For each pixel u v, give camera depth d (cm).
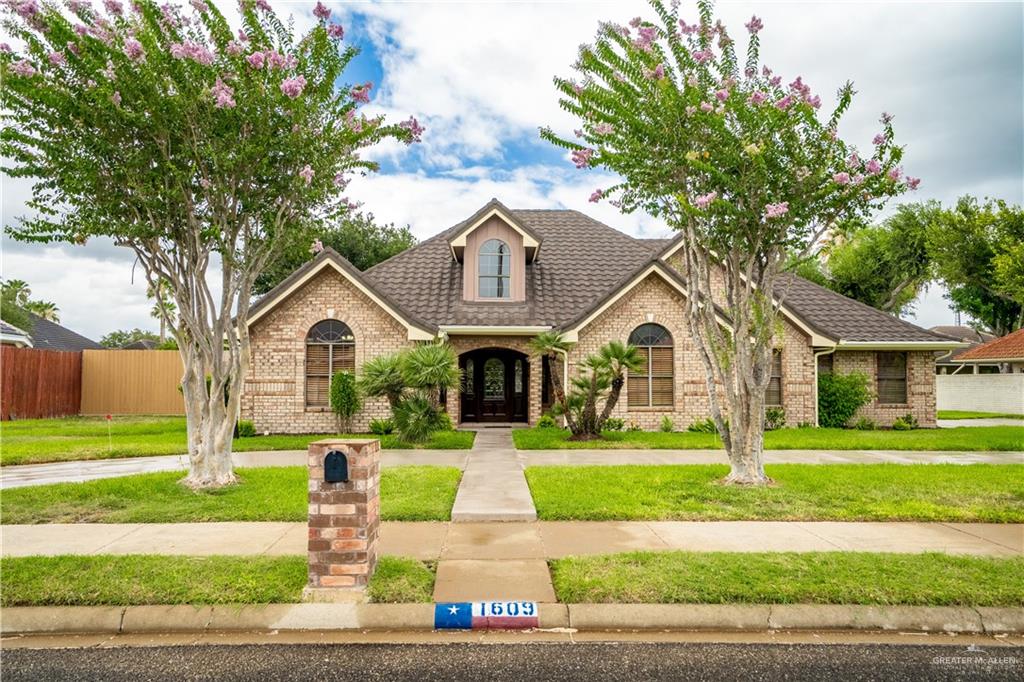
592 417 1451
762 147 796
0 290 3359
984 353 2805
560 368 1691
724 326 1589
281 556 565
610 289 1706
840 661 405
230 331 912
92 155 784
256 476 964
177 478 942
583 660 405
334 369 1650
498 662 402
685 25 861
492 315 1739
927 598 470
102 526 682
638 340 1695
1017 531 666
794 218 876
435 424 1359
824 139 852
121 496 823
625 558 553
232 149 814
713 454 1243
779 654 414
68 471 1048
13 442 1411
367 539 489
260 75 801
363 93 880
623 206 958
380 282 1872
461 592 489
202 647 425
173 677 382
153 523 696
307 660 405
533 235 1802
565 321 1711
